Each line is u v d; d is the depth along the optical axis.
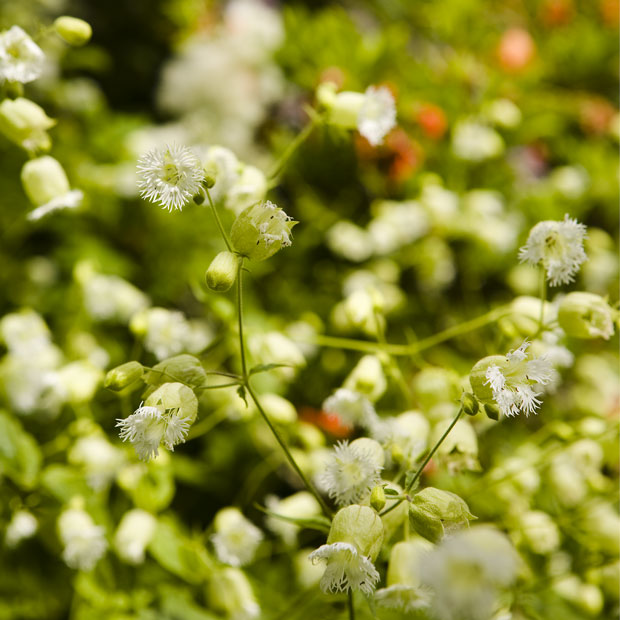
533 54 1.30
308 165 1.11
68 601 0.83
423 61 1.25
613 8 1.39
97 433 0.82
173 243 1.08
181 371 0.68
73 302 0.98
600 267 1.14
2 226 1.06
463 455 0.73
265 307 1.04
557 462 0.81
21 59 0.74
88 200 1.06
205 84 1.24
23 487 0.81
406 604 0.69
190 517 0.89
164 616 0.78
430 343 0.78
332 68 1.14
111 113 1.26
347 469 0.68
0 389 0.83
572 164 1.25
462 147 1.14
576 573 0.81
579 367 1.05
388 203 1.11
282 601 0.81
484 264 1.12
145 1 1.55
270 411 0.79
